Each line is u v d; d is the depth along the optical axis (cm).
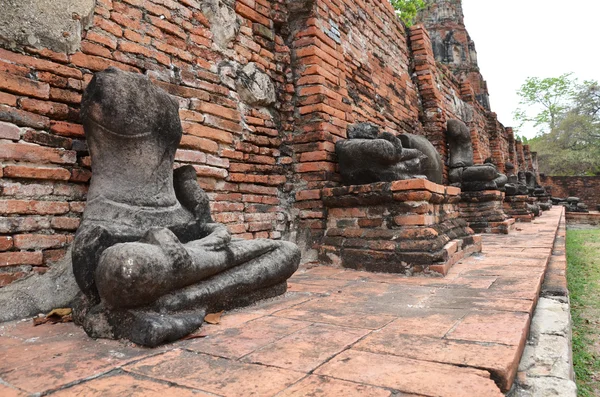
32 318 300
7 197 310
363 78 718
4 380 194
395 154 510
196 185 369
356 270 483
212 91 475
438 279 421
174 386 185
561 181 3106
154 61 421
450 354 212
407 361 205
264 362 209
